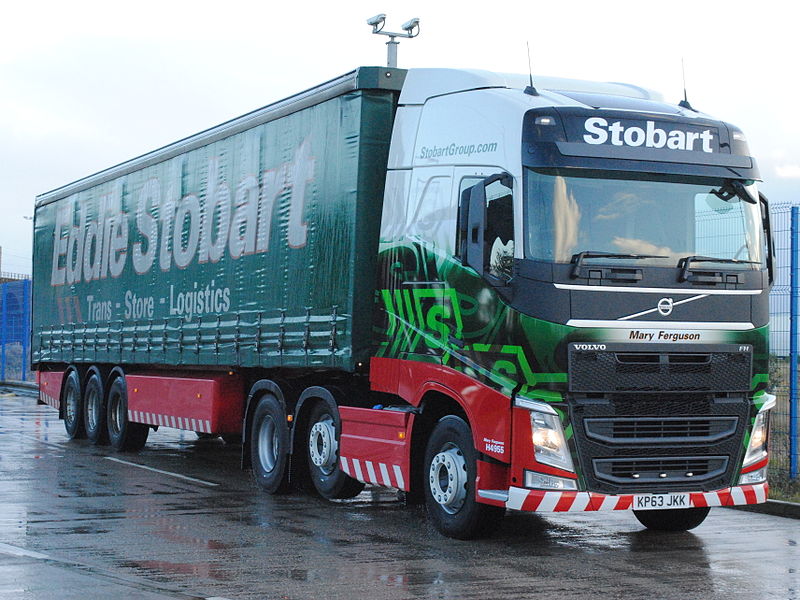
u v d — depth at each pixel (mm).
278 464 12820
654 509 9523
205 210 15219
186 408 15383
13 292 37125
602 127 9586
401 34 13312
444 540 10000
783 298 12547
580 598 7711
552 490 9211
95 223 19391
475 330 9781
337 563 8875
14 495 12570
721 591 7980
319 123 12391
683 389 9586
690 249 9688
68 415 19875
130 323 17609
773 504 11906
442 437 10258
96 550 9336
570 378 9227
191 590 7844
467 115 10258
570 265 9289
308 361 12328
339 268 11781
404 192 10953
